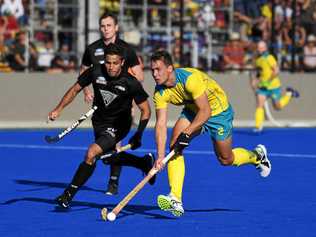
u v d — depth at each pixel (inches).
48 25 2859.3
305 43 3041.3
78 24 2839.6
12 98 2746.1
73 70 2827.3
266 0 3043.8
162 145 1088.2
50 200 1299.2
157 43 2908.5
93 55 1359.5
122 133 1233.4
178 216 1131.9
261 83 2536.9
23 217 1133.7
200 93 1087.0
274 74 2524.6
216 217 1146.0
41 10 2856.8
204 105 1088.8
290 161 1876.2
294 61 2997.0
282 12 3085.6
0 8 2773.1
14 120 2751.0
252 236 1013.8
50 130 2583.7
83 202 1274.6
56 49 2847.0
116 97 1196.5
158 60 1071.0
